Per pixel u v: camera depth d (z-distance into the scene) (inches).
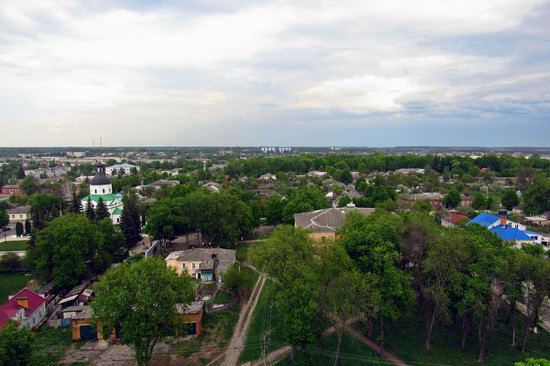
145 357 1989.4
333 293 2017.7
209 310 2706.7
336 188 7760.8
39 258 3112.7
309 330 1990.7
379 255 2228.1
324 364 2117.4
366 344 2294.5
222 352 2222.0
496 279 2181.3
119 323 2006.6
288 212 4687.5
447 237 2282.2
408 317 2568.9
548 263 2095.2
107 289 2026.3
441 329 2456.9
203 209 4229.8
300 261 2162.9
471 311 2290.8
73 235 3063.5
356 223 2719.0
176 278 2140.7
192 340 2353.6
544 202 5792.3
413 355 2196.1
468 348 2272.4
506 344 2319.1
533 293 2159.2
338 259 2103.8
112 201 5949.8
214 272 3351.4
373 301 1982.0
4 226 5679.1
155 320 1978.3
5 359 1694.1
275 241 2361.0
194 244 4537.4
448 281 2193.7
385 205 4776.1
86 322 2373.3
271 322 2549.2
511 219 5123.0
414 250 2425.0
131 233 4338.1
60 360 2150.6
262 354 2196.1
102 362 2128.4
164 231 4074.8
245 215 4662.9
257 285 3191.4
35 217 4286.4
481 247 2237.9
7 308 2482.8
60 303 2810.0
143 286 1973.4
